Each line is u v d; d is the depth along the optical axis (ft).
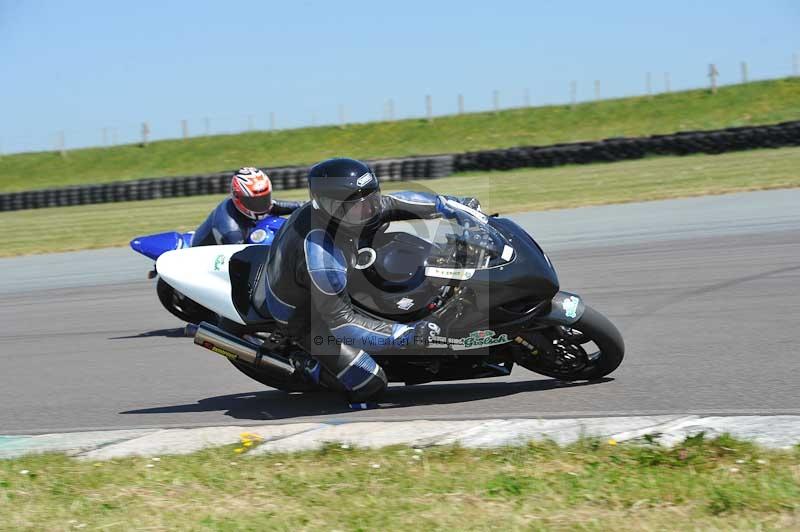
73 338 40.55
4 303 53.31
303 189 135.85
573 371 25.38
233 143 224.94
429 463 18.70
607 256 49.75
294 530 15.78
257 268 26.71
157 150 227.61
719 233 53.88
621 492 16.20
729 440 18.01
